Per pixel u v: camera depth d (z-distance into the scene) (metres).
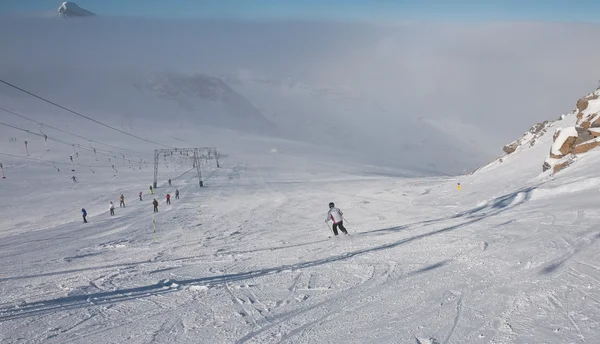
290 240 17.08
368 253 11.19
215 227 27.30
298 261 11.13
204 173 103.50
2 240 28.17
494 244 10.12
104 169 107.19
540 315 5.17
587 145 24.05
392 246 11.97
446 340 4.78
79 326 6.52
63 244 23.62
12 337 6.16
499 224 13.49
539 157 33.22
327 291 7.54
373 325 5.52
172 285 9.09
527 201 18.78
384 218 23.84
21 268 14.95
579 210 13.30
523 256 8.35
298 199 47.25
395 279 7.88
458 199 28.66
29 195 62.66
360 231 17.66
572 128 26.12
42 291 9.56
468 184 34.47
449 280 7.30
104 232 28.81
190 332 5.89
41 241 26.02
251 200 49.25
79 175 92.12
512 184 28.11
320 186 66.19
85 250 19.95
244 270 10.44
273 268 10.36
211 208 42.81
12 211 49.09
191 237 22.41
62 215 44.78
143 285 9.39
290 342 5.20
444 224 16.11
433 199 31.78
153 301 7.79
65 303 8.12
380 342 4.93
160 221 33.50
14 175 87.00
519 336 4.65
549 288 6.13
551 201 16.98
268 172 109.00
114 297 8.35
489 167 42.81
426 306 6.04
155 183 73.62
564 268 7.09
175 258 14.18
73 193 65.06
